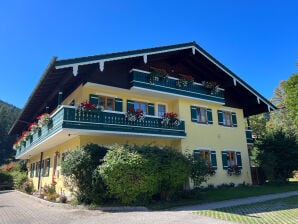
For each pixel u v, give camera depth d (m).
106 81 16.97
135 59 18.12
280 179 23.33
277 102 54.75
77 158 13.30
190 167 15.08
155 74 18.50
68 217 10.98
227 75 22.14
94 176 12.75
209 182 20.27
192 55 20.70
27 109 22.95
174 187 14.29
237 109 24.62
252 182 23.23
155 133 17.69
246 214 10.12
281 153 23.52
